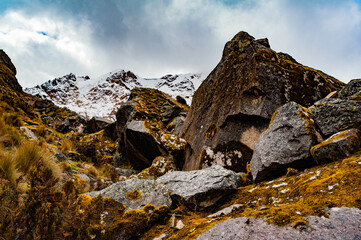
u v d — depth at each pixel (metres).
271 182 3.41
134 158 12.22
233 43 8.70
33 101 26.61
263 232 1.76
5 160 3.29
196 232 2.23
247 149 5.69
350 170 2.35
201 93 9.91
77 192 2.36
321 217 1.72
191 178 3.73
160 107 15.76
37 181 2.18
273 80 6.12
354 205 1.74
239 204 2.99
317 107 3.94
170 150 9.48
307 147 3.40
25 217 1.98
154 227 2.88
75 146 9.57
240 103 6.27
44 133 9.28
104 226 2.70
